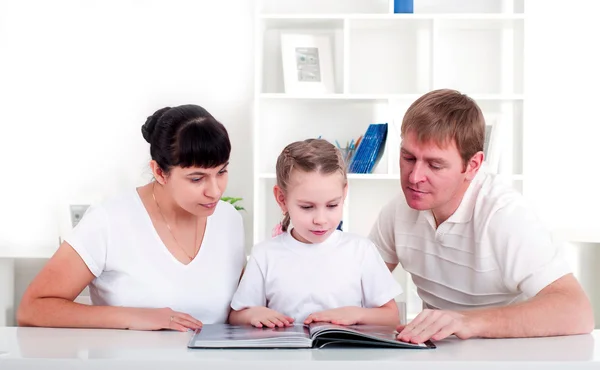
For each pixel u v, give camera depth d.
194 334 1.42
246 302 1.72
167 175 1.62
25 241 3.70
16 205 3.70
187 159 1.56
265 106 3.64
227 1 3.66
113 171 3.70
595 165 3.61
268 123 3.65
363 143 3.41
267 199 3.63
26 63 3.68
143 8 3.66
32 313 1.58
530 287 1.63
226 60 3.67
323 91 3.48
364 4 3.61
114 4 3.66
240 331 1.44
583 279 3.58
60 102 3.68
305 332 1.42
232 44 3.67
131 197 1.79
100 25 3.67
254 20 3.55
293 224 1.70
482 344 1.34
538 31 3.62
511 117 3.56
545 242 1.66
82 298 3.09
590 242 3.42
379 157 3.42
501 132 3.37
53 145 3.69
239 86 3.67
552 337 1.43
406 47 3.61
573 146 3.62
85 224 1.72
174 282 1.75
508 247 1.68
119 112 3.69
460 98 1.68
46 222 3.71
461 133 1.64
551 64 3.62
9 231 3.70
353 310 1.60
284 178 1.67
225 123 3.68
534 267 1.63
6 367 1.17
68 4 3.67
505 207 1.73
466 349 1.29
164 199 1.75
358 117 3.62
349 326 1.52
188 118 1.58
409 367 1.17
